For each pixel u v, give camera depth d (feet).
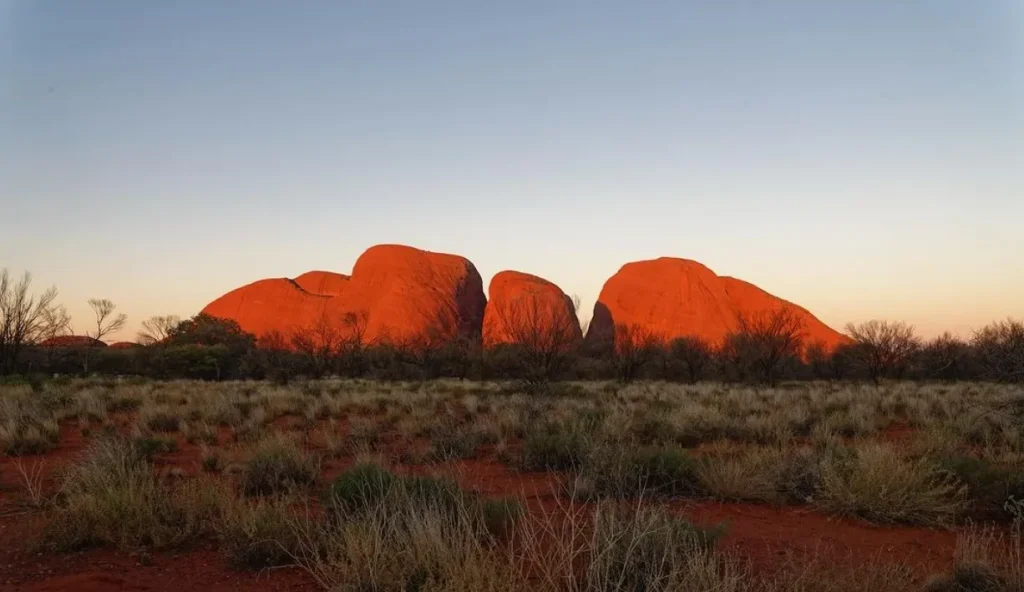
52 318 125.70
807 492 24.49
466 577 12.49
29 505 22.13
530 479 27.86
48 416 47.50
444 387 98.48
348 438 38.75
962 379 132.26
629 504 20.59
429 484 19.74
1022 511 20.99
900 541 19.27
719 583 12.07
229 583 15.10
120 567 16.12
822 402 63.31
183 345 190.08
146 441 34.22
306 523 17.54
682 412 45.21
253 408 57.41
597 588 12.10
